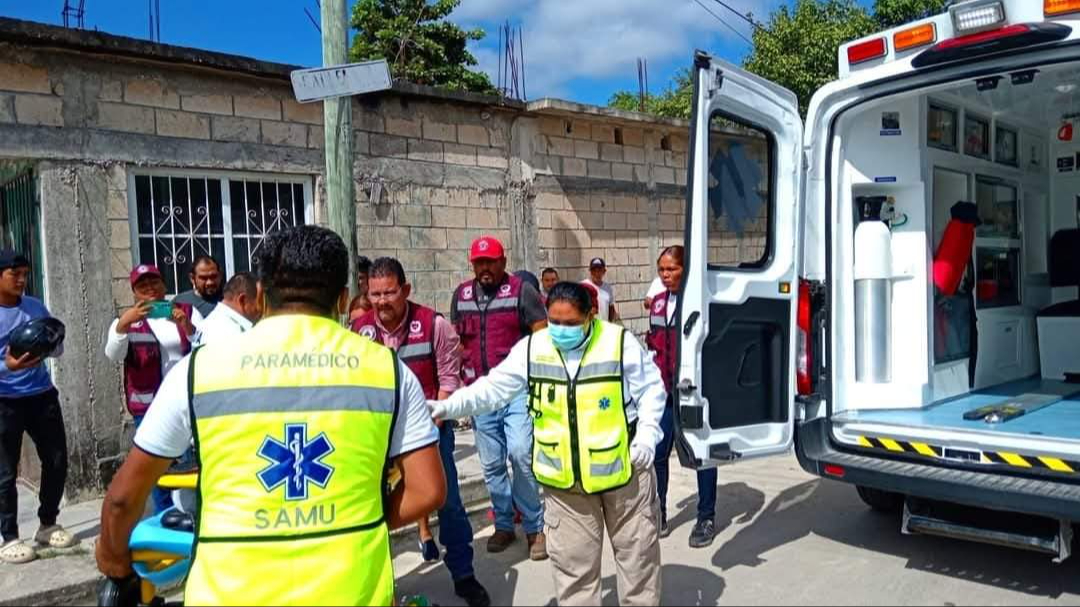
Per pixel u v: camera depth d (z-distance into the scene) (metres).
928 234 5.18
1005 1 3.85
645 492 3.38
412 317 4.11
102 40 5.65
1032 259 6.82
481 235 8.47
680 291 4.00
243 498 1.81
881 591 4.03
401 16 17.61
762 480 6.10
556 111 8.70
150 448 1.90
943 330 5.50
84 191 5.76
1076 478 3.69
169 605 3.35
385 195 7.64
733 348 4.25
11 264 4.55
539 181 9.02
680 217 10.85
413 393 2.04
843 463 4.28
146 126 6.07
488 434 4.71
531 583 4.31
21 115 5.49
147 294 4.79
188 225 6.41
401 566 4.62
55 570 4.32
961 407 5.12
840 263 4.79
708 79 3.88
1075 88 5.34
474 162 8.39
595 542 3.37
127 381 4.79
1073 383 6.29
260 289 2.11
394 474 2.29
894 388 5.01
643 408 3.34
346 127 5.29
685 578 4.25
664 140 10.59
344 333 2.02
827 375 4.60
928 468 4.11
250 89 6.65
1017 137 6.36
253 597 1.78
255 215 6.81
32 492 6.00
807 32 15.27
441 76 17.39
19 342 4.17
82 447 5.74
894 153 5.01
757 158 4.46
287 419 1.84
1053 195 6.90
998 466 3.92
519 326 4.73
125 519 1.96
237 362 1.89
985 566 4.34
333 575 1.81
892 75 4.28
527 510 4.60
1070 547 3.85
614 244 9.95
